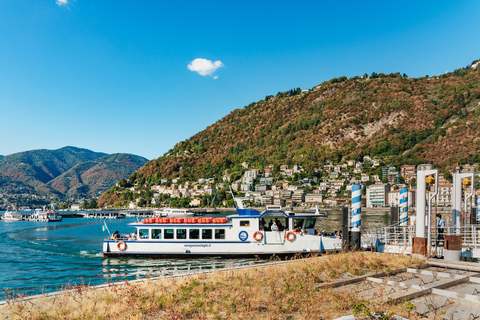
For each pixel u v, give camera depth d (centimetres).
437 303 1118
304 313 1034
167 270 2653
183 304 1165
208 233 3073
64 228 9125
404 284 1327
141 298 1230
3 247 4419
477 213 3050
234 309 1119
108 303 1226
